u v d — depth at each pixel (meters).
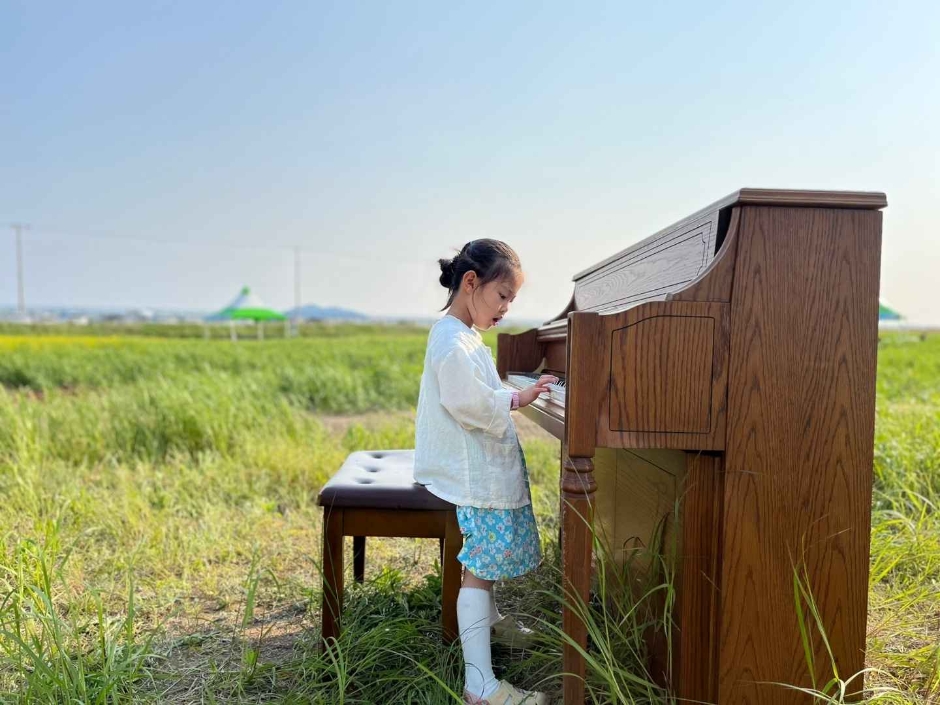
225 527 4.02
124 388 9.43
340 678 2.09
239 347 20.88
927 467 4.33
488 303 2.32
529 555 2.31
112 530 3.82
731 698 1.87
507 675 2.34
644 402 1.83
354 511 2.38
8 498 4.33
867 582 1.87
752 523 1.85
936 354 19.62
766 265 1.82
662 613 2.09
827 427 1.85
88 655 2.37
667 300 1.82
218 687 2.32
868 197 1.81
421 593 2.93
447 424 2.27
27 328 41.50
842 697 1.75
